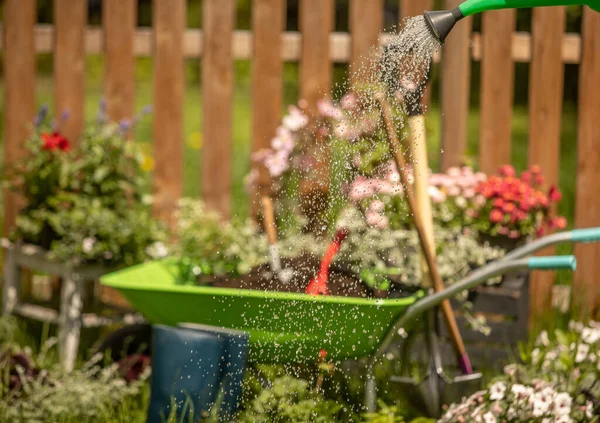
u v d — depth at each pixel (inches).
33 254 144.6
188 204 150.0
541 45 162.9
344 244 129.7
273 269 129.0
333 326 106.5
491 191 136.2
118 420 114.3
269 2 162.2
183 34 162.4
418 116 101.9
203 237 139.6
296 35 163.3
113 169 150.3
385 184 126.3
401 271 125.7
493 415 98.5
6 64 163.6
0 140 316.5
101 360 131.0
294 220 149.9
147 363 129.0
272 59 163.3
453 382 112.7
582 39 162.9
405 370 125.4
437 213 137.8
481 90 163.5
